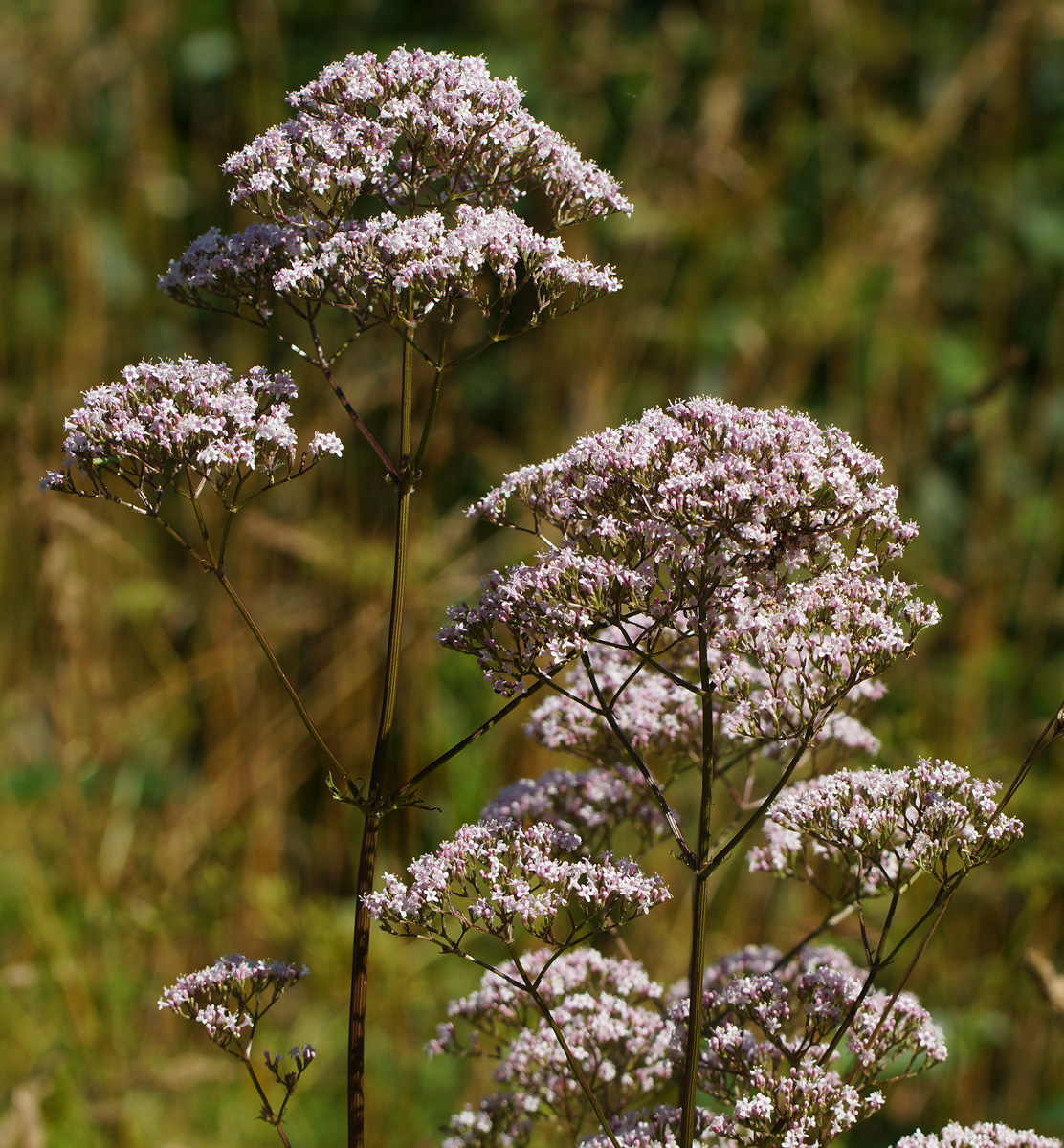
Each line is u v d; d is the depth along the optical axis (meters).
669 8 9.09
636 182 8.02
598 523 3.00
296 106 3.31
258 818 7.03
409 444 3.11
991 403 7.86
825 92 8.78
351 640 7.02
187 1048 6.27
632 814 3.80
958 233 9.05
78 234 8.53
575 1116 3.57
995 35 8.23
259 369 3.21
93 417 3.04
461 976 6.19
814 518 2.89
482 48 9.25
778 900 6.29
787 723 3.04
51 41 8.94
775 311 8.27
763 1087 2.90
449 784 6.75
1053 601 7.73
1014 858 5.96
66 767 6.60
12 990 6.30
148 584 7.42
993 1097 6.21
